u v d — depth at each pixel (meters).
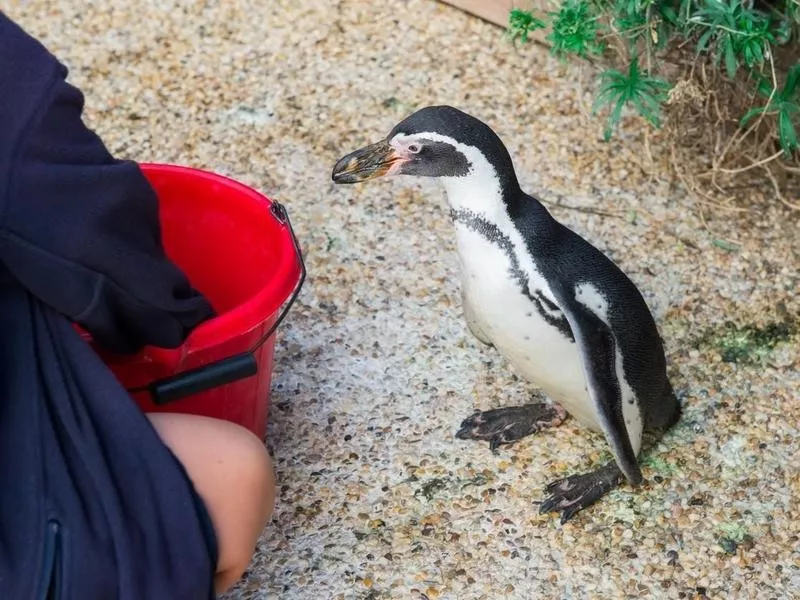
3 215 1.36
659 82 2.62
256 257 2.20
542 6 3.14
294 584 2.08
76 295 1.45
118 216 1.46
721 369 2.50
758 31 2.34
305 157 3.00
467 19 3.40
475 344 2.55
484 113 3.12
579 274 2.02
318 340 2.55
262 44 3.34
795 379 2.47
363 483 2.26
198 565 1.47
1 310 1.49
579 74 3.19
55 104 1.39
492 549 2.14
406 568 2.11
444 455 2.32
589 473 2.24
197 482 1.57
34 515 1.40
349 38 3.35
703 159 2.97
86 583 1.39
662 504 2.22
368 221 2.83
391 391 2.45
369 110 3.14
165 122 3.10
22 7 3.42
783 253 2.76
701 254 2.76
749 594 2.06
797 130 2.80
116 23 3.39
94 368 1.50
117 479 1.46
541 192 2.91
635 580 2.09
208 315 1.81
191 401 1.94
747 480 2.26
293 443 2.33
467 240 2.04
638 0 2.41
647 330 2.10
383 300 2.64
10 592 1.37
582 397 2.16
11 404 1.46
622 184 2.93
